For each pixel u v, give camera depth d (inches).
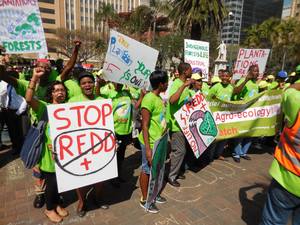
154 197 135.0
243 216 132.6
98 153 119.2
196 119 163.2
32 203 138.0
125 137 161.2
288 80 246.7
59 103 116.4
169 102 154.3
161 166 133.7
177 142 157.4
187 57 233.5
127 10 3474.4
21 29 141.2
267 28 1660.9
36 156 110.5
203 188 161.0
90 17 3272.6
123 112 156.7
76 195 148.3
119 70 157.4
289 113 80.8
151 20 1804.9
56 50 2283.5
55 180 118.9
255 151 238.7
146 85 168.7
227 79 204.1
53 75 146.6
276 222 90.6
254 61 230.8
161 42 1621.6
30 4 140.4
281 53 1701.5
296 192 81.6
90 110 115.4
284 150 84.8
